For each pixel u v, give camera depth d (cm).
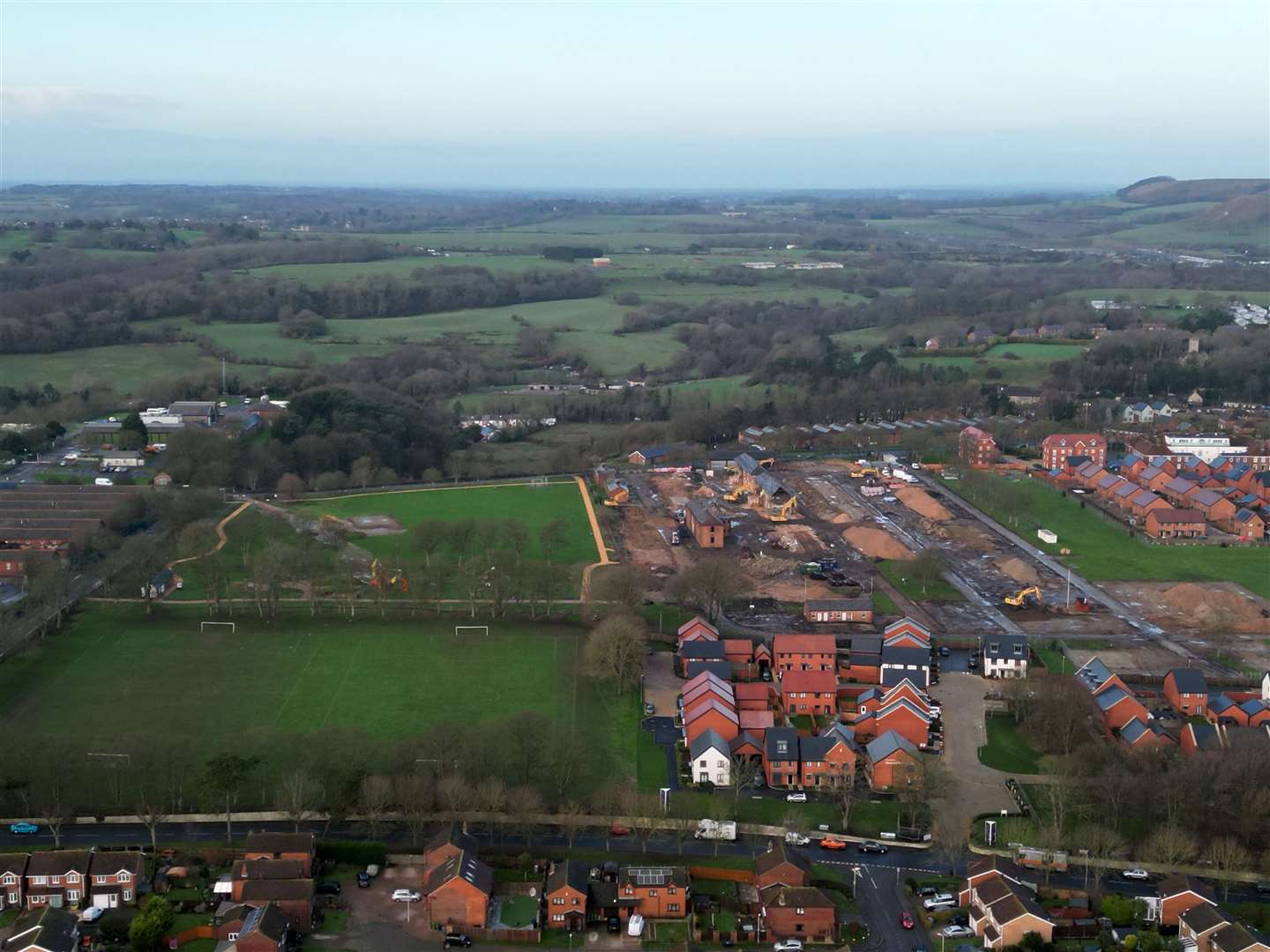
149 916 16000
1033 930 16100
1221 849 17825
